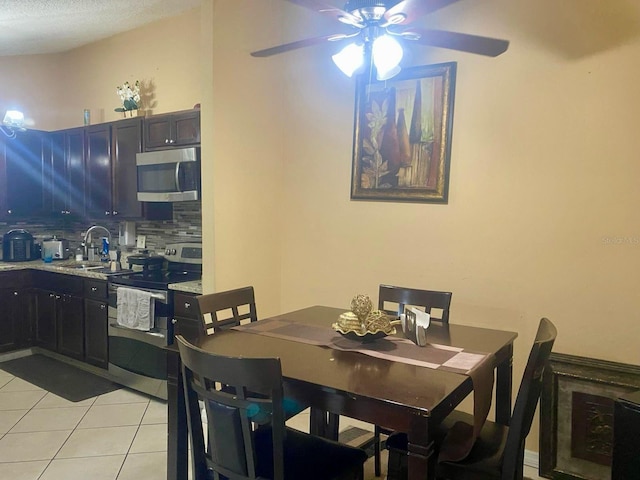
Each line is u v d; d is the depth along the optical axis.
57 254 4.88
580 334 2.64
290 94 3.75
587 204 2.60
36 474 2.63
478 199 2.93
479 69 2.88
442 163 3.04
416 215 3.17
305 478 1.72
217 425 1.65
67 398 3.63
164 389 3.52
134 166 4.02
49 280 4.40
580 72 2.59
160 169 3.75
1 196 4.54
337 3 3.37
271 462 1.81
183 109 4.06
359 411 1.66
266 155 3.69
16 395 3.68
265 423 2.15
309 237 3.70
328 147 3.55
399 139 3.20
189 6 3.83
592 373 2.49
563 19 2.62
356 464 1.85
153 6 3.78
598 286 2.58
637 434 1.75
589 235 2.60
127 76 4.45
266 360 1.50
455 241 3.03
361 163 3.38
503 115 2.82
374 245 3.37
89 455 2.83
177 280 3.66
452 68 2.96
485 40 2.84
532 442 2.75
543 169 2.71
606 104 2.53
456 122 2.98
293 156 3.76
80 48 4.81
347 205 3.48
